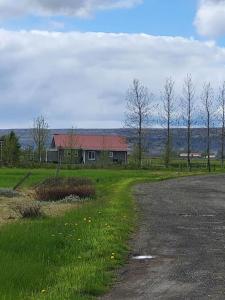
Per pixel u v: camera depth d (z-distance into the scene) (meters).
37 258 10.38
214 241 13.55
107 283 8.97
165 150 74.44
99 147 97.88
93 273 9.28
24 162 72.94
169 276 9.59
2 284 8.16
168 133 74.81
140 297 8.13
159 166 73.38
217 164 80.38
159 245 12.90
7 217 17.97
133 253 11.85
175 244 13.06
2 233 12.73
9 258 10.05
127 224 15.96
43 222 15.48
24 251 10.97
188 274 9.75
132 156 78.88
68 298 7.65
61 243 11.95
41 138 82.69
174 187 35.94
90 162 96.44
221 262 10.84
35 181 37.97
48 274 9.18
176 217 18.75
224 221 17.67
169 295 8.23
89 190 27.14
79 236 12.68
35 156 81.56
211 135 74.12
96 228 14.04
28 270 9.14
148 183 40.69
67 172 55.19
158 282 9.13
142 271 10.02
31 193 29.08
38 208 18.23
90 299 7.93
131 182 39.50
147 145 75.69
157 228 15.88
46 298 7.59
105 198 25.62
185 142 75.44
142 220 17.80
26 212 17.95
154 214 19.61
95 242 11.93
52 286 8.44
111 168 69.75
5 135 80.69
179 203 24.19
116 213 18.00
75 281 8.68
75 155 89.56
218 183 41.06
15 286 8.23
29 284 8.41
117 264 10.47
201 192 31.33
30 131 84.00
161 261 10.98
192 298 8.00
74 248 11.54
